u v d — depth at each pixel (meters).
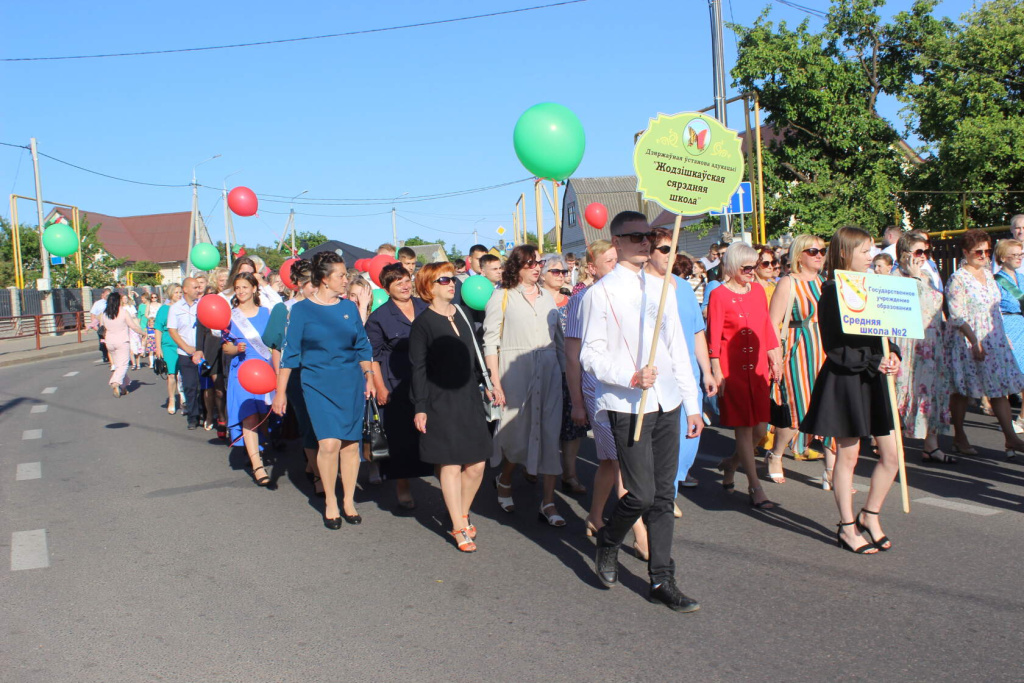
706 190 4.02
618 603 4.04
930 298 6.38
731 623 3.74
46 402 12.35
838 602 3.92
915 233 6.45
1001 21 20.80
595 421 4.37
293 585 4.40
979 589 3.99
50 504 6.18
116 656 3.57
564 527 5.34
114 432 9.39
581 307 4.06
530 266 5.57
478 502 6.06
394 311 5.85
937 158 21.67
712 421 8.79
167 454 7.98
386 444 5.68
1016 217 7.26
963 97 20.62
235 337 6.80
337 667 3.44
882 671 3.23
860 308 4.35
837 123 22.09
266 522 5.60
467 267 10.15
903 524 5.05
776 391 5.73
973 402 9.23
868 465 6.61
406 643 3.65
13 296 28.31
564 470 6.27
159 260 74.19
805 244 5.82
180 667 3.46
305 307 5.38
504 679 3.29
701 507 5.62
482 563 4.69
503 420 5.61
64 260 36.72
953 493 5.66
